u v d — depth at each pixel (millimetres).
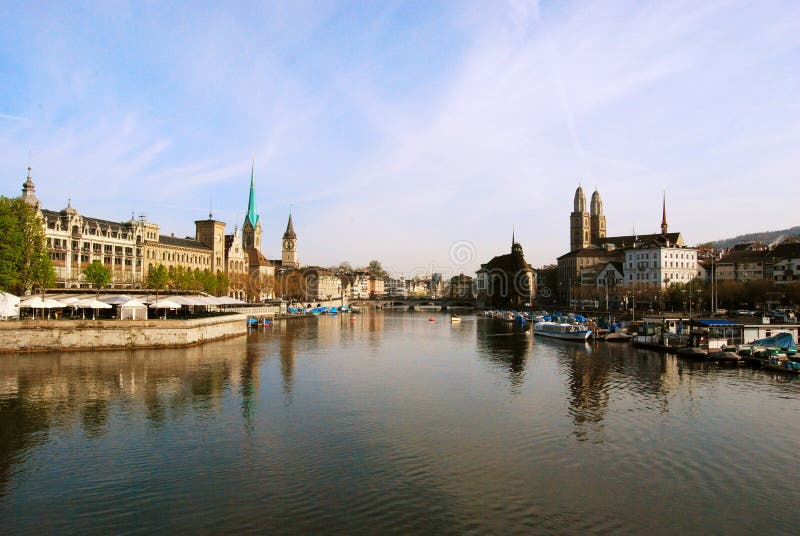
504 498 38094
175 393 67688
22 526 33594
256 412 59531
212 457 45250
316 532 33062
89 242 173125
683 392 71500
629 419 58094
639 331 138375
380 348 123438
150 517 34781
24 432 51281
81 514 35125
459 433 52688
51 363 87375
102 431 51875
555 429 54312
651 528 34156
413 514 35500
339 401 65375
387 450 47438
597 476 42156
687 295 188375
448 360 102938
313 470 42656
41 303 101875
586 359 103875
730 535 33469
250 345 122125
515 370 90375
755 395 69500
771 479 41781
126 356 96312
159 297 134750
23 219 111688
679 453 47438
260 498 37531
